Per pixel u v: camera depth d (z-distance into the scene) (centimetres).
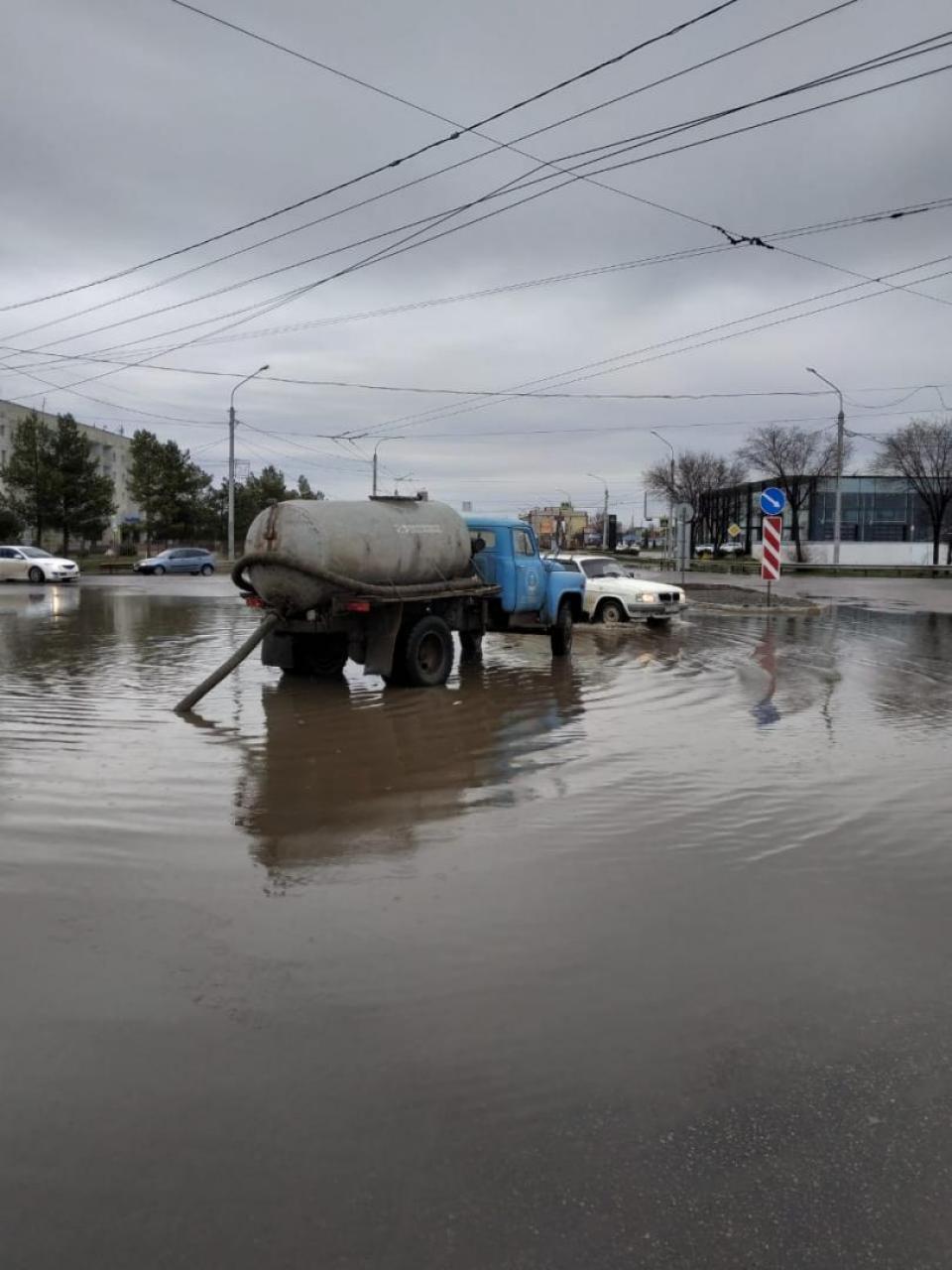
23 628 1989
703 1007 386
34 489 5500
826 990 402
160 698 1145
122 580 4231
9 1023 367
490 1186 279
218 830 617
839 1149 298
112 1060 342
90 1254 251
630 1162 290
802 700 1166
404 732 950
